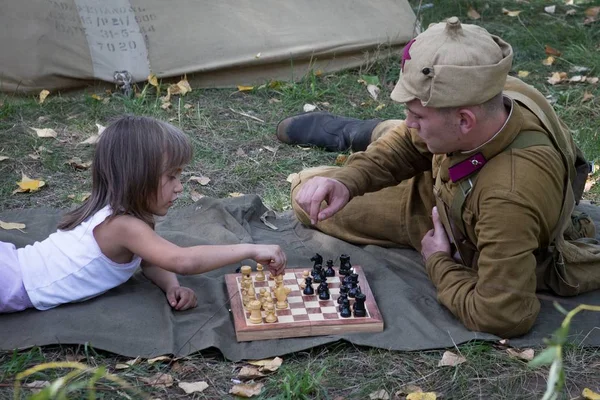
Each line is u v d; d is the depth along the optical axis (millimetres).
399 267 3561
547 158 2945
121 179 2984
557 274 3250
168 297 3152
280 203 4273
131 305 3098
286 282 3330
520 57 6375
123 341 2896
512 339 3000
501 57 2850
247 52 5680
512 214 2850
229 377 2797
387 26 6062
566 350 2967
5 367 2756
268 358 2883
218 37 5660
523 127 2979
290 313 3072
